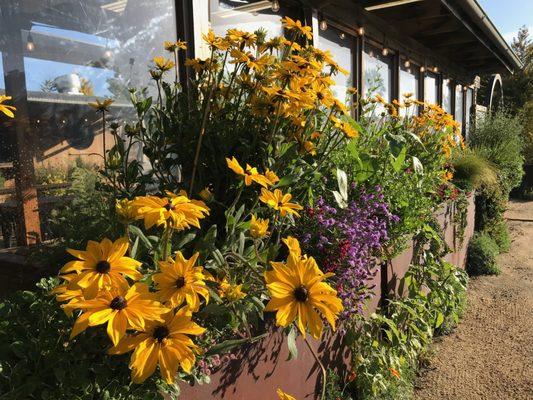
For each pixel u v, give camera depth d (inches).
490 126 311.7
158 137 70.2
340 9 142.5
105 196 64.5
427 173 124.5
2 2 59.4
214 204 67.9
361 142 99.1
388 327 104.9
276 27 116.4
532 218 373.4
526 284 197.3
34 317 41.8
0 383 37.3
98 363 39.9
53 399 36.7
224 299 46.1
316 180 73.7
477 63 296.8
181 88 76.4
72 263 35.0
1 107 42.8
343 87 151.0
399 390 101.5
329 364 87.0
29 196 61.8
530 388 113.6
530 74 659.4
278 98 61.2
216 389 56.3
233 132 68.6
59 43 66.1
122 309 33.4
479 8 174.2
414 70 218.1
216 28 96.1
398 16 169.8
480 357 130.6
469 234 220.2
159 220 36.3
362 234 79.2
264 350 65.8
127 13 74.9
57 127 65.6
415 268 119.0
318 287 39.5
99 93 71.4
